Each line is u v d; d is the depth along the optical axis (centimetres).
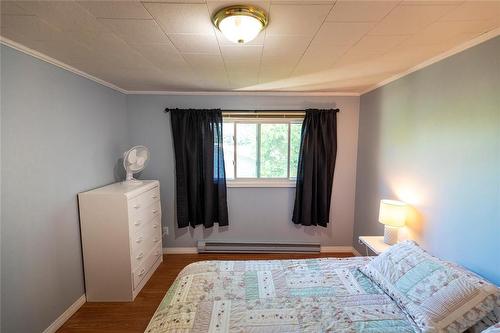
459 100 174
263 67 224
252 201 349
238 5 122
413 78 224
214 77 259
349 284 170
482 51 156
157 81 275
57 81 210
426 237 206
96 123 265
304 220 334
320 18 134
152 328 134
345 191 349
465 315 125
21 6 123
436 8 124
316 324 132
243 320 135
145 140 338
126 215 236
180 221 338
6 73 166
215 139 335
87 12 129
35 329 188
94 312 228
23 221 178
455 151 177
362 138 328
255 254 346
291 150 353
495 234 148
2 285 164
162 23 142
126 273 242
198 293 159
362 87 301
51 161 204
